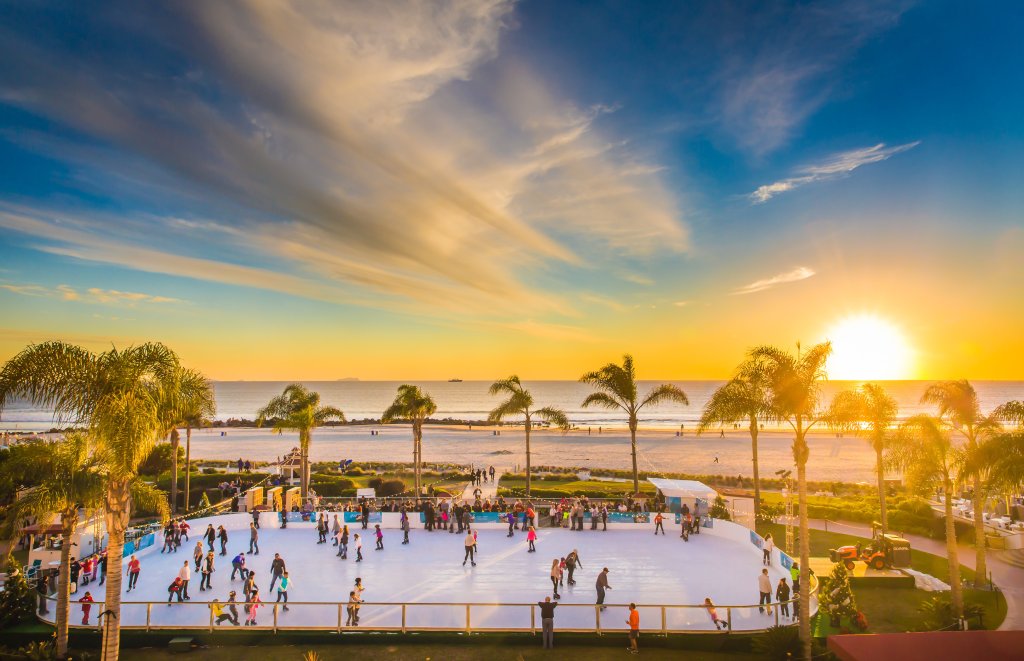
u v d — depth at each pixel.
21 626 20.80
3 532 19.17
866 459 80.25
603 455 83.94
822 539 33.34
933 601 21.48
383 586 24.45
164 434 16.64
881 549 27.09
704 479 56.44
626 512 35.16
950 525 21.70
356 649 19.42
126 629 19.95
